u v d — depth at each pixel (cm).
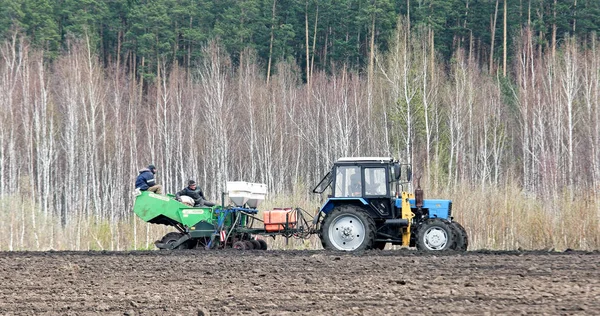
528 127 14950
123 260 4738
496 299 3128
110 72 18462
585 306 2922
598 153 12469
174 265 4412
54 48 19462
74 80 14575
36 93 14188
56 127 16088
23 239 8519
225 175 14438
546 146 14362
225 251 5400
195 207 5897
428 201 5444
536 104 14600
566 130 13825
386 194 5347
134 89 17412
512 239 6819
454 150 14325
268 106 16038
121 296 3397
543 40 19650
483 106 14838
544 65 15788
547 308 2917
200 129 16325
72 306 3189
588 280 3566
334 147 15300
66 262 4662
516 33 19975
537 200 8506
